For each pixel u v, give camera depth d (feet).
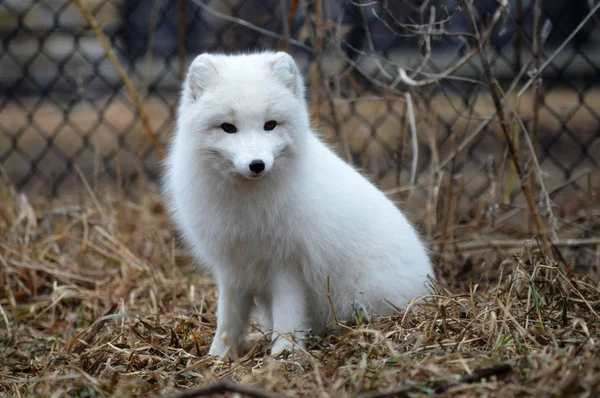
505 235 29.43
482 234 28.12
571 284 20.45
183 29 31.50
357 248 20.74
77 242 29.68
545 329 17.79
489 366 15.39
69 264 27.89
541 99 33.01
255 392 13.70
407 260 21.38
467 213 30.76
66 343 20.71
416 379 15.15
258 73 19.03
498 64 44.06
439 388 14.46
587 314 19.52
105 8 46.14
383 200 21.81
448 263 26.68
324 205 19.94
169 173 22.29
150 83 43.52
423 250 22.70
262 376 16.21
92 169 42.70
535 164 23.97
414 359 16.66
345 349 17.75
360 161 33.42
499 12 25.67
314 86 29.63
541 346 16.90
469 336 18.16
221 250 20.31
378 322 19.83
